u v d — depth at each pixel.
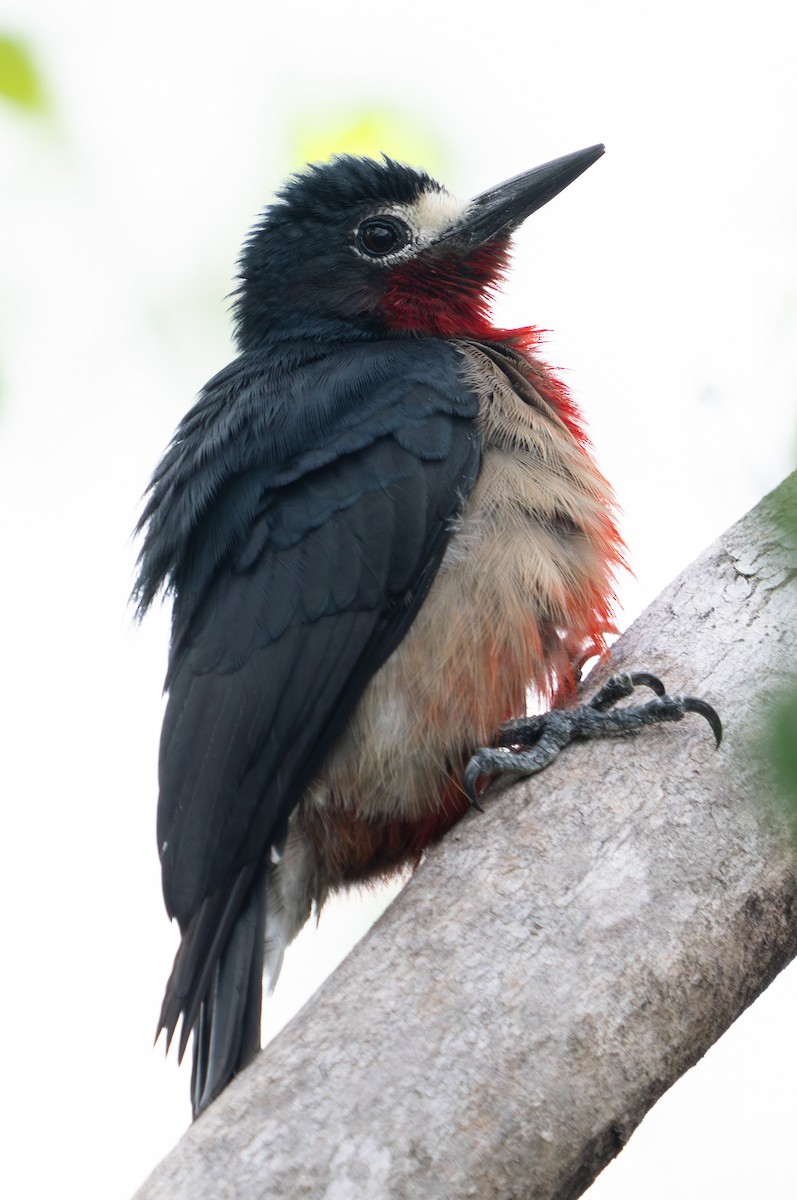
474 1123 6.06
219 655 8.96
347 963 6.70
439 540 9.14
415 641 9.02
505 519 9.26
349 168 11.58
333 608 8.93
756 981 6.89
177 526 9.81
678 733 7.50
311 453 9.42
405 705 8.93
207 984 8.13
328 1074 6.17
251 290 11.62
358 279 11.20
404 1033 6.29
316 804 9.06
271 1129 5.99
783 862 6.95
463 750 8.94
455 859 7.09
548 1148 6.11
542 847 7.04
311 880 9.30
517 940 6.63
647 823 7.07
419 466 9.27
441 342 10.48
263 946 8.31
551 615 9.18
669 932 6.69
